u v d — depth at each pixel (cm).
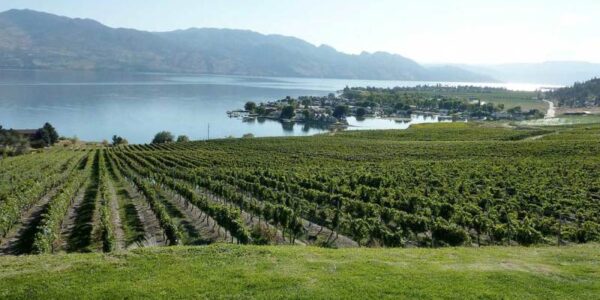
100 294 1642
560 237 3400
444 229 3275
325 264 1944
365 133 15725
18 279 1802
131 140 19475
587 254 2188
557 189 5131
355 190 5262
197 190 6094
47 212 4466
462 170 6738
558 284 1695
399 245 3212
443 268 1888
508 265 1944
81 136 19788
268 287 1667
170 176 7281
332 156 9906
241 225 3606
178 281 1747
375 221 3706
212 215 4147
